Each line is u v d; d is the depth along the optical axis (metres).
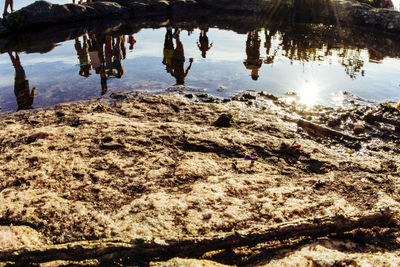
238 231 2.31
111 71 8.29
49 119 5.12
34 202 2.83
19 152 3.79
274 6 18.23
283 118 5.45
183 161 3.67
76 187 3.11
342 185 3.26
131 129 4.49
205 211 2.72
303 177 3.50
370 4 16.17
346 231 2.47
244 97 6.46
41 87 6.99
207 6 21.00
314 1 16.38
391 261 2.04
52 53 10.05
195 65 8.80
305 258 2.13
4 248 2.20
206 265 2.04
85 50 10.39
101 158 3.69
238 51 10.27
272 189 3.12
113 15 17.69
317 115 5.61
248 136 4.44
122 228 2.47
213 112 5.54
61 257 2.12
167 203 2.81
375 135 4.86
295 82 7.34
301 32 13.38
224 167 3.60
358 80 7.32
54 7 14.96
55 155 3.73
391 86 6.91
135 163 3.61
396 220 2.61
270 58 9.36
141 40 12.11
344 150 4.40
